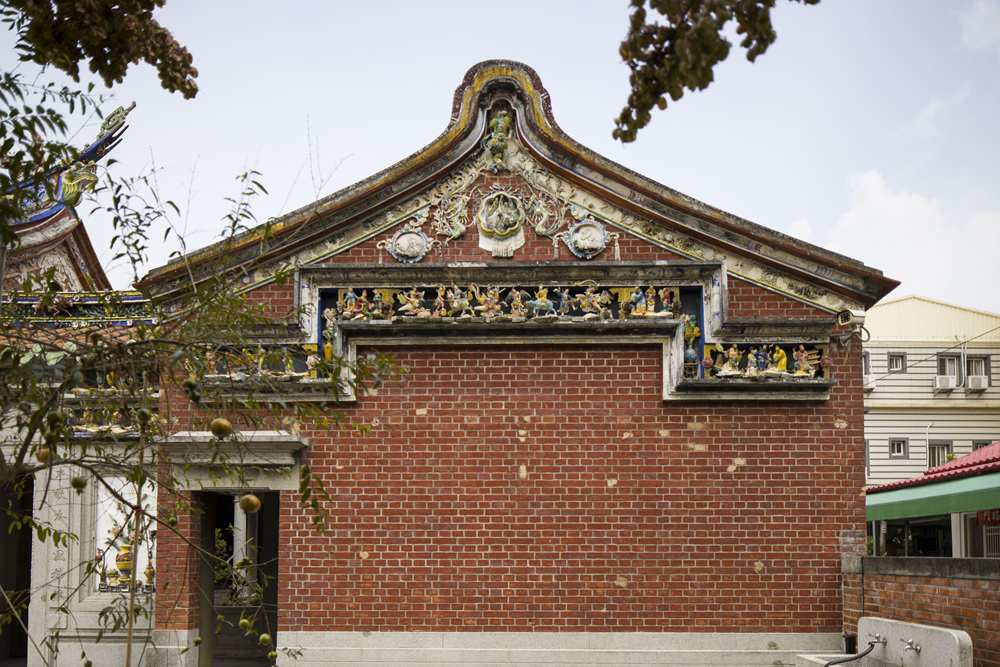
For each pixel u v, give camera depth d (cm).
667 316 1145
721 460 1145
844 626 1102
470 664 1105
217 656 1498
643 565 1125
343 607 1122
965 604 880
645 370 1164
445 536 1134
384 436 1152
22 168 571
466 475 1145
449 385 1162
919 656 842
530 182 1197
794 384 1130
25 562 1391
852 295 1169
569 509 1138
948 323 4272
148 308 695
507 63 1203
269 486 1142
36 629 1157
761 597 1118
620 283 1162
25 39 677
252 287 1171
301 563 1130
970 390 4066
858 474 1142
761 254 1166
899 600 1007
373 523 1138
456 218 1190
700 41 488
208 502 1216
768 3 511
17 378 585
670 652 1105
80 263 1730
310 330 1153
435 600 1121
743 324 1130
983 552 1684
